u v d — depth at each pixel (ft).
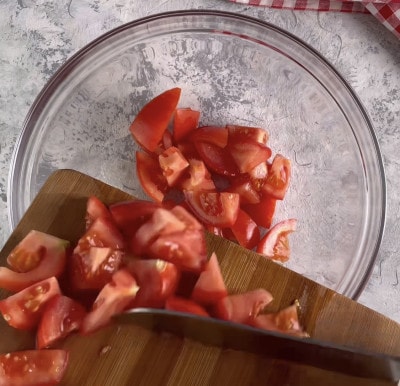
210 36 1.70
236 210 1.61
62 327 1.34
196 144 1.65
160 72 1.74
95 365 1.35
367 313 1.38
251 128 1.65
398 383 1.33
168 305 1.34
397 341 1.36
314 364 1.33
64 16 1.74
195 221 1.40
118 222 1.42
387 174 1.71
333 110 1.71
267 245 1.67
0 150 1.72
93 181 1.44
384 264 1.68
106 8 1.75
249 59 1.73
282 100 1.74
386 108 1.71
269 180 1.66
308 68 1.69
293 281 1.40
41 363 1.34
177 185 1.66
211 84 1.75
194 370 1.35
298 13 1.74
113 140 1.74
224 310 1.37
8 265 1.39
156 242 1.38
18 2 1.74
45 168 1.72
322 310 1.39
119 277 1.35
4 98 1.73
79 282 1.37
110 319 1.35
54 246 1.38
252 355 1.35
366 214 1.68
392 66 1.72
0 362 1.33
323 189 1.73
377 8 1.67
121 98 1.74
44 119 1.67
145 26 1.66
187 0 1.75
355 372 1.32
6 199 1.70
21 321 1.34
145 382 1.35
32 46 1.74
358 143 1.69
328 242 1.71
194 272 1.40
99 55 1.68
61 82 1.64
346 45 1.73
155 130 1.63
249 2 1.73
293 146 1.74
